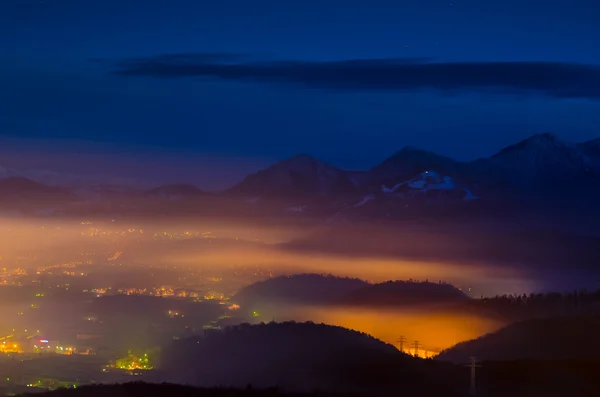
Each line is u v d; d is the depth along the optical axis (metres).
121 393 103.00
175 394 103.50
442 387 122.81
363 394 113.12
